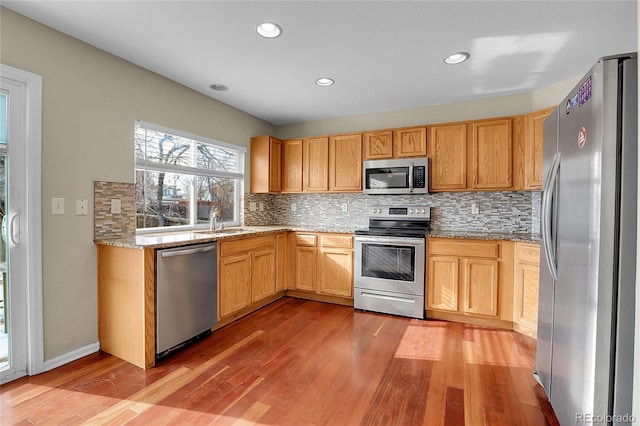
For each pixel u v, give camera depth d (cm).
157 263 223
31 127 199
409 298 318
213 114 347
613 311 117
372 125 398
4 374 194
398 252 322
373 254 334
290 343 257
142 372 210
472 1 181
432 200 366
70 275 222
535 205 320
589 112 124
